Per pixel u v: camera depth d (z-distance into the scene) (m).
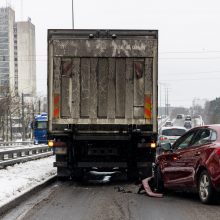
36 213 9.52
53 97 14.62
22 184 12.84
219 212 9.30
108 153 15.17
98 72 14.68
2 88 73.75
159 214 9.17
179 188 11.48
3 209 9.41
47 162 22.05
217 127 10.38
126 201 11.01
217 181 9.64
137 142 14.96
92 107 14.67
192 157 10.62
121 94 14.66
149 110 14.59
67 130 14.59
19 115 85.62
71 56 14.62
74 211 9.68
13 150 21.02
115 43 14.63
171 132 26.91
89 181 15.96
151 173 15.29
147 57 14.60
